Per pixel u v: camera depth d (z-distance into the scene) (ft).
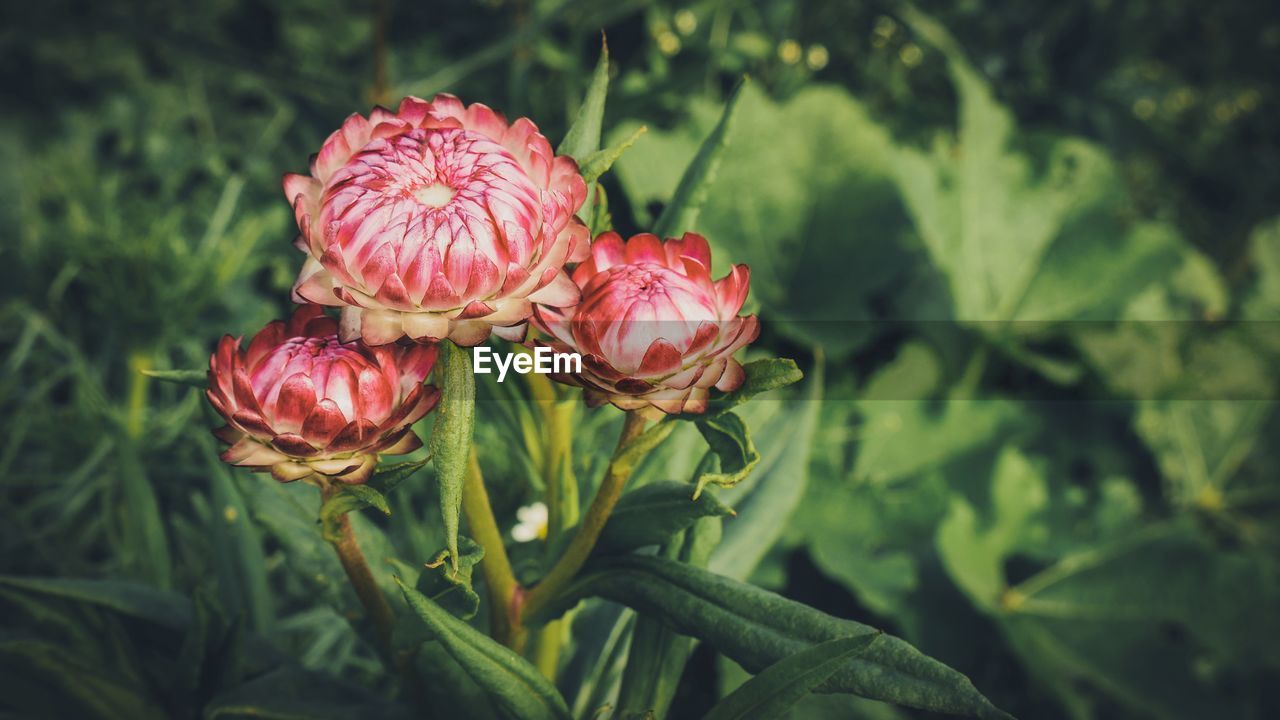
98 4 2.08
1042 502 1.80
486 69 2.12
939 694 0.74
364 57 2.32
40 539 1.41
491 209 0.68
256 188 2.13
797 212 1.99
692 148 1.93
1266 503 1.96
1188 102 2.55
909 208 2.02
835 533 1.73
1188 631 1.81
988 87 2.37
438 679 0.90
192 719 0.96
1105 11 2.40
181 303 1.61
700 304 0.72
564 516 0.92
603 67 0.81
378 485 0.75
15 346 1.84
